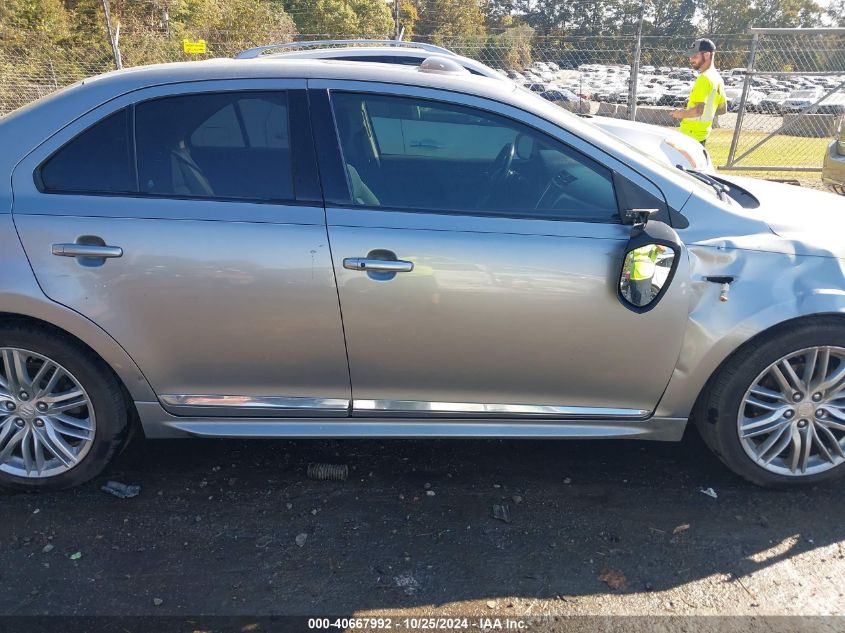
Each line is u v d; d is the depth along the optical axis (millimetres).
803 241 2625
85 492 2838
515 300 2527
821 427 2756
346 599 2289
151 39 18469
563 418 2766
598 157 2600
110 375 2686
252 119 2586
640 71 11523
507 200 2598
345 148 2596
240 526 2641
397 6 11586
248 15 20281
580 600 2287
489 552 2512
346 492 2859
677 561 2465
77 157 2539
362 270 2494
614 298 2535
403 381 2682
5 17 17438
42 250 2465
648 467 3043
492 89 2664
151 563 2441
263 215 2512
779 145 12094
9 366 2637
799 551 2514
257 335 2574
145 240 2480
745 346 2631
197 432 2750
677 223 2617
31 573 2381
